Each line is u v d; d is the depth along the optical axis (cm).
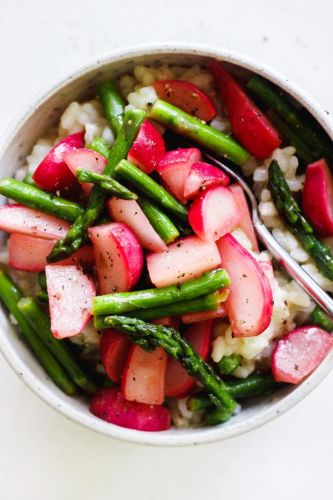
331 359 36
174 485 42
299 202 38
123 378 37
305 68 42
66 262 37
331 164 38
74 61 42
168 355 37
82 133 38
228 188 37
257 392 38
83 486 42
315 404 42
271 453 42
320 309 38
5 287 38
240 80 38
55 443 42
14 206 37
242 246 37
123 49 36
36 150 39
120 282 36
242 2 43
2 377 42
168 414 38
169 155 37
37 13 42
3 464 42
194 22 42
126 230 36
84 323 36
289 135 38
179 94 38
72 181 37
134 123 36
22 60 42
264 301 36
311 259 38
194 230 36
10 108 42
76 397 39
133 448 43
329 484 42
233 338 37
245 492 42
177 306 36
